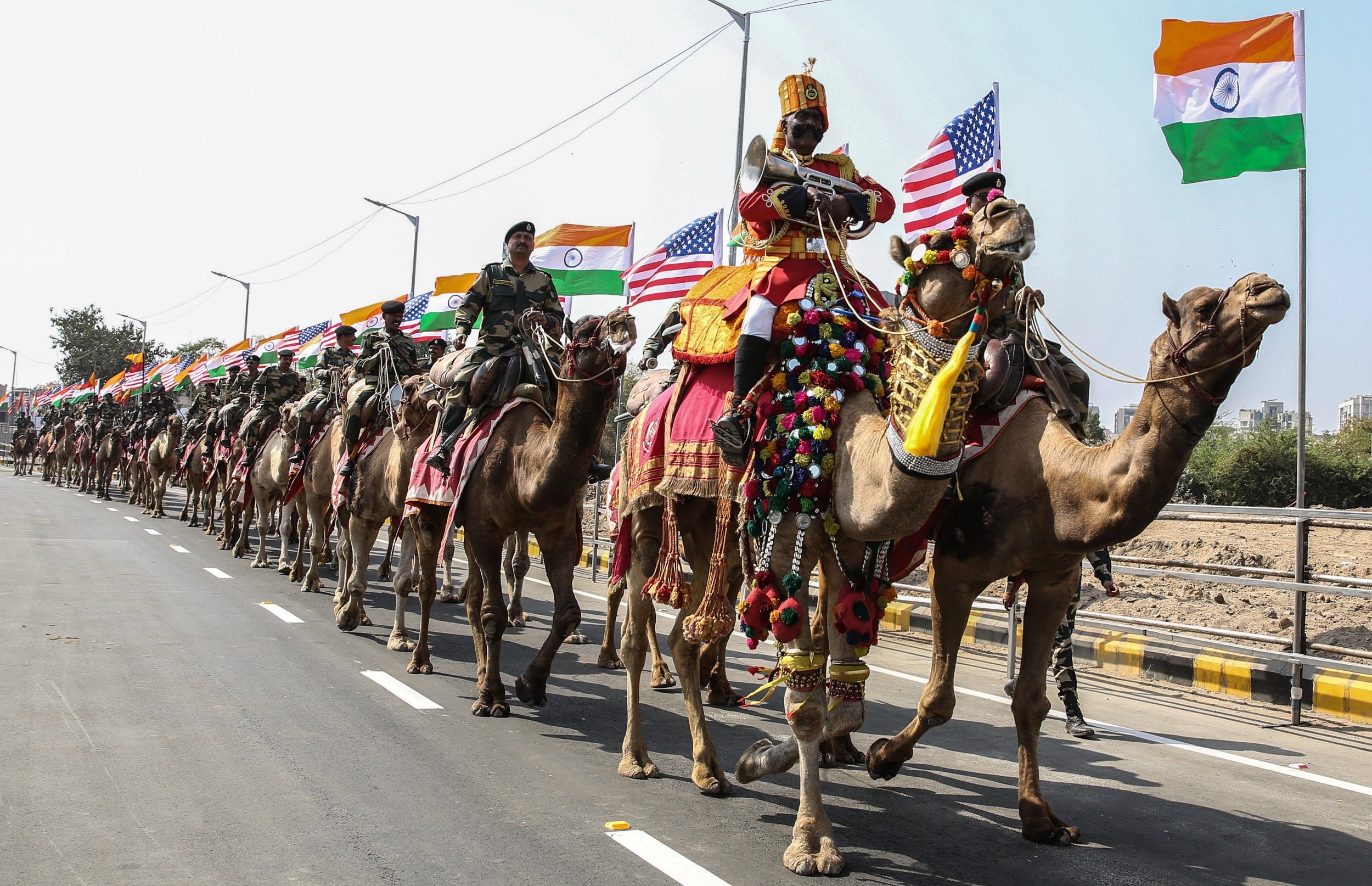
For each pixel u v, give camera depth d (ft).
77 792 16.74
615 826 16.37
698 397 18.57
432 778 18.49
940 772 20.67
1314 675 28.02
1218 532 53.83
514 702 25.16
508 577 39.04
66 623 31.60
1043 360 19.29
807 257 17.42
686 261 48.49
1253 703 28.68
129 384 139.95
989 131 35.60
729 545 17.63
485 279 27.50
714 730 23.43
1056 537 16.22
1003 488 16.85
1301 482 27.30
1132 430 15.47
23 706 21.74
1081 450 16.15
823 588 18.52
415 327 62.49
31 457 176.76
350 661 28.58
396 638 30.96
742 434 16.47
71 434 130.72
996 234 13.71
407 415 30.17
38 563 46.65
